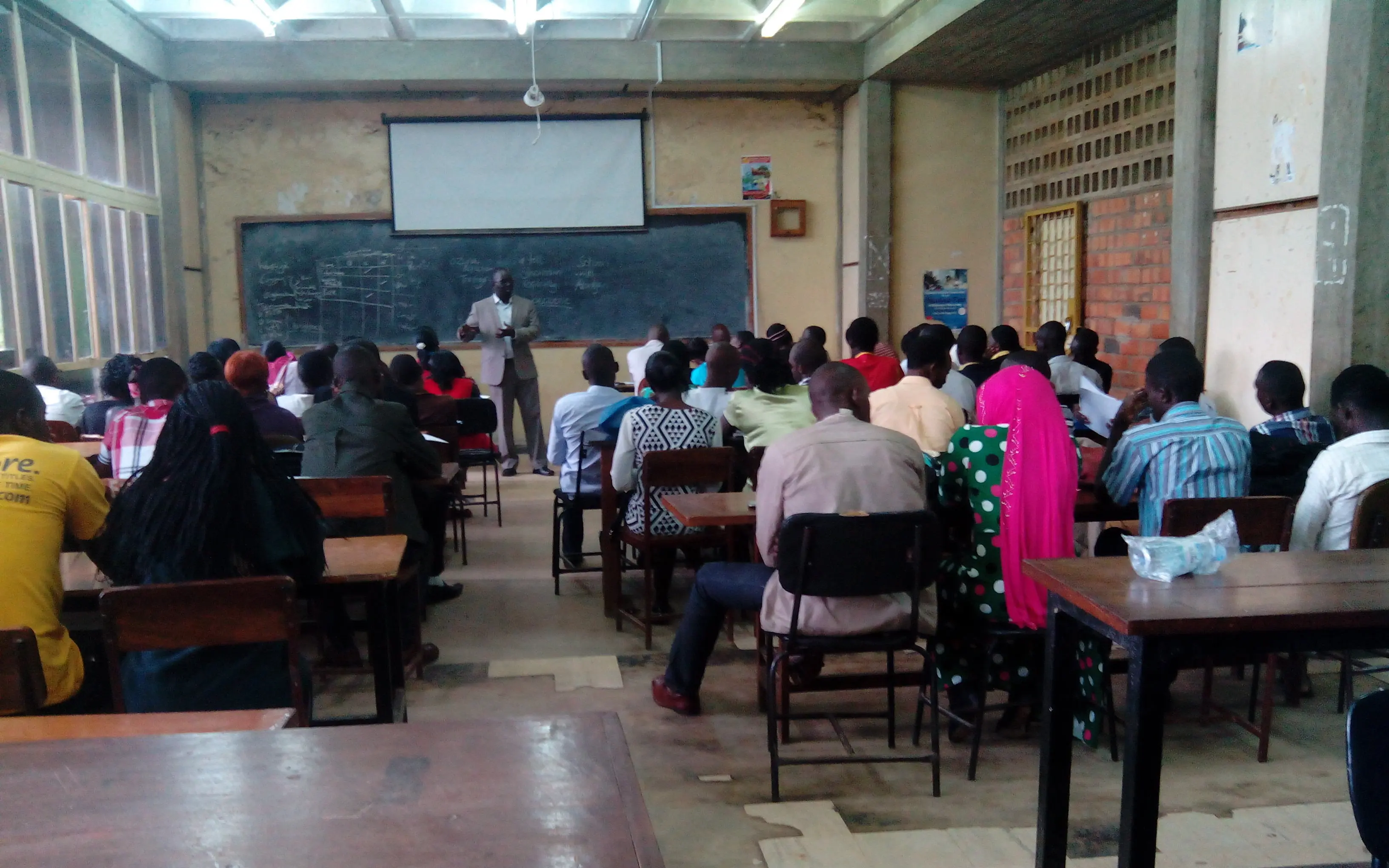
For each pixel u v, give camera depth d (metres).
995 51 7.02
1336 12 3.90
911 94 8.15
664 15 7.22
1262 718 2.72
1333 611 1.68
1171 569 1.90
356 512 3.18
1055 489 2.67
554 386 8.66
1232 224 4.74
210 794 1.14
